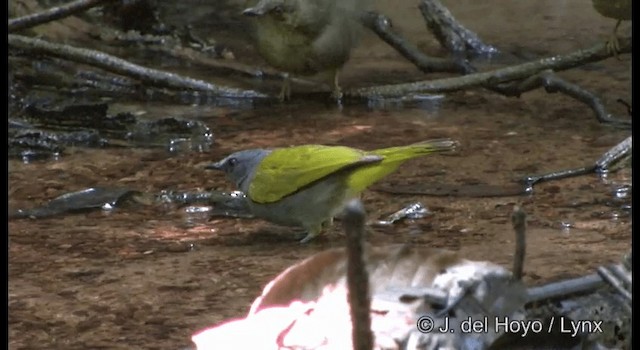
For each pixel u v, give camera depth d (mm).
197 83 18531
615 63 20578
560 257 9609
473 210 11703
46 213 11703
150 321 8203
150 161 14227
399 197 12250
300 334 3578
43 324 8148
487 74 18047
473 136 15562
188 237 10820
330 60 17844
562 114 17078
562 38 22438
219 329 3697
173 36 22047
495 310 3371
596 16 23406
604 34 22578
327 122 16734
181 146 15109
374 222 11250
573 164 13773
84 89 18609
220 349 3625
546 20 23453
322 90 18875
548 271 9070
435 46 22484
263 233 10922
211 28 22266
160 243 10586
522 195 12344
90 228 11156
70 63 19500
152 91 18688
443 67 19375
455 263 3555
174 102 18188
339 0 17734
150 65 20891
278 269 9602
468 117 16922
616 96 18188
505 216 11445
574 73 19938
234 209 11781
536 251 9883
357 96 18297
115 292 8961
